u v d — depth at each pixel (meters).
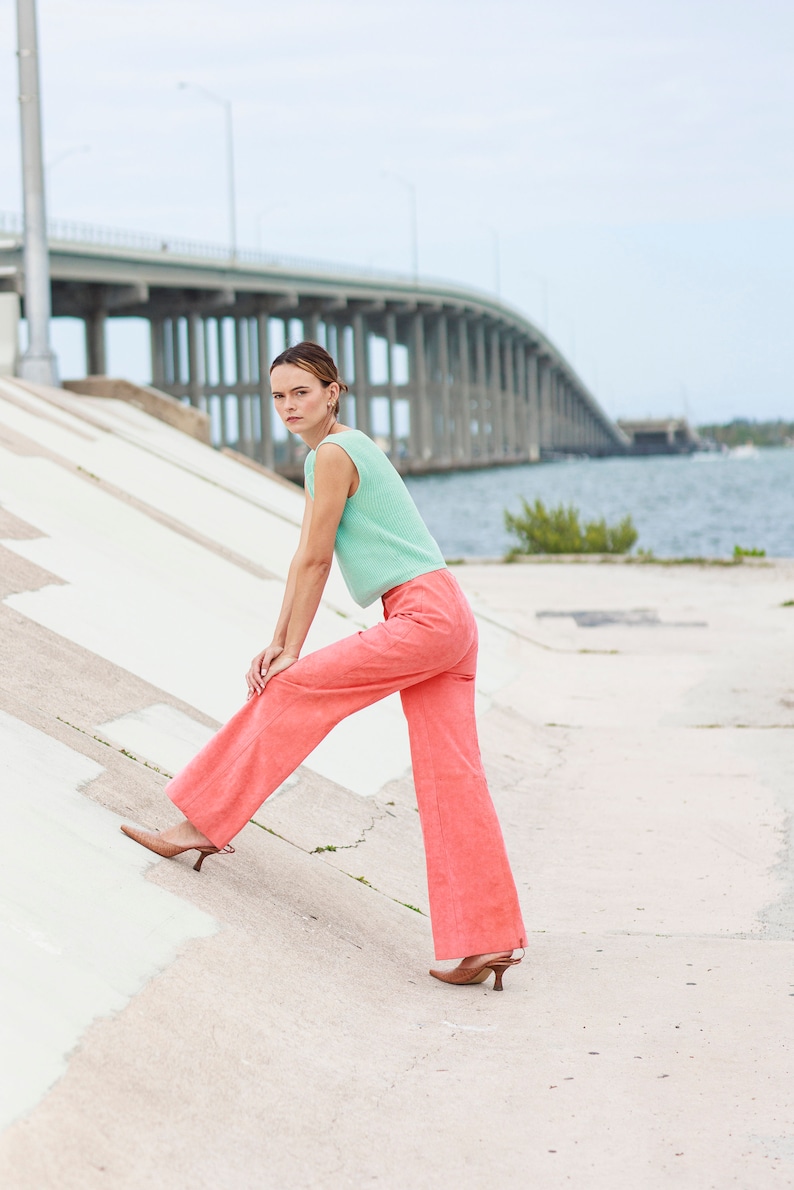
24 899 3.29
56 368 21.47
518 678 10.65
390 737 7.38
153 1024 3.03
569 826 6.45
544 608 15.52
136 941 3.38
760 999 3.86
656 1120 2.98
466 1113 3.03
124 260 67.12
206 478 15.44
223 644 7.68
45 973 3.01
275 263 87.44
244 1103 2.88
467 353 139.12
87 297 70.88
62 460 11.64
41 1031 2.78
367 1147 2.83
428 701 3.93
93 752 4.82
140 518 10.49
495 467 146.25
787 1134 2.90
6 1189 2.28
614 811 6.72
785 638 12.91
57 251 60.78
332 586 11.34
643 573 19.81
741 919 4.89
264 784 3.89
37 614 6.44
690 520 53.75
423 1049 3.44
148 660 6.61
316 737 3.86
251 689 3.90
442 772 3.93
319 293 95.38
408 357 130.50
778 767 7.52
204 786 3.91
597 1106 3.07
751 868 5.59
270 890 4.27
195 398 86.19
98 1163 2.47
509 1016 3.73
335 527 3.78
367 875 5.12
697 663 11.54
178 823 4.50
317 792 5.88
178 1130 2.69
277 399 3.82
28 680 5.38
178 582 8.85
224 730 3.91
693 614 14.93
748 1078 3.22
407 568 3.79
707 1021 3.66
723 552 37.78
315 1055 3.23
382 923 4.51
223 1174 2.59
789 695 9.86
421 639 3.75
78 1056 2.77
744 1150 2.82
